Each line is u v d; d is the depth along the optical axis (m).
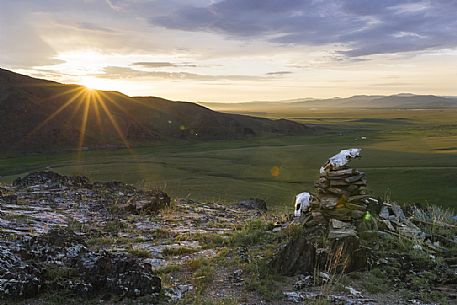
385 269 10.91
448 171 55.06
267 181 55.91
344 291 9.60
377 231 13.19
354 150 14.32
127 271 9.31
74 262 10.12
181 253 12.72
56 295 8.64
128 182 54.47
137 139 137.50
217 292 9.61
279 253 11.02
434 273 10.76
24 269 9.22
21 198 20.19
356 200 13.92
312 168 68.62
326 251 10.99
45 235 12.12
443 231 14.20
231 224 17.88
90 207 19.50
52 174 26.12
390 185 48.28
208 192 45.06
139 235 15.10
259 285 9.72
